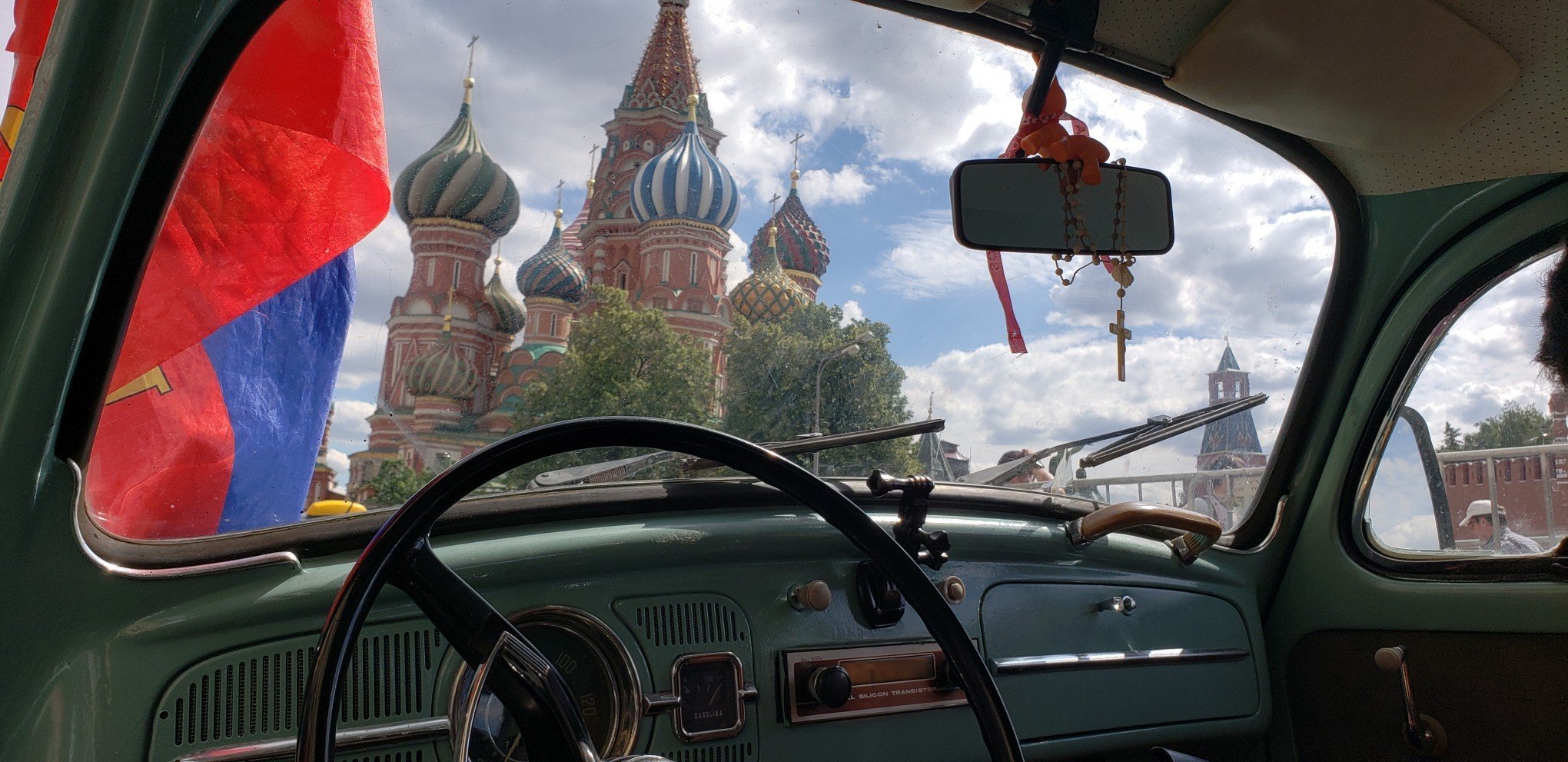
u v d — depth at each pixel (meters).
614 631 1.33
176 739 1.07
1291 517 2.24
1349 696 2.15
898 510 1.63
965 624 1.66
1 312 1.01
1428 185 1.95
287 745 1.11
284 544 1.20
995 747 1.01
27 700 1.01
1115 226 1.71
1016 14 1.56
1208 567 2.08
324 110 1.25
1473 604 1.96
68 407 1.06
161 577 1.10
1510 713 1.92
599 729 1.32
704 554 1.42
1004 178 1.62
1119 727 1.81
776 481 1.05
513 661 0.85
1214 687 1.99
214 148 1.23
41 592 1.03
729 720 1.38
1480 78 1.67
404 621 1.21
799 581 1.49
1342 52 1.63
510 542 1.32
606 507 1.42
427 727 1.18
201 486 1.25
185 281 1.23
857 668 1.49
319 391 1.31
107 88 1.01
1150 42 1.68
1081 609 1.82
